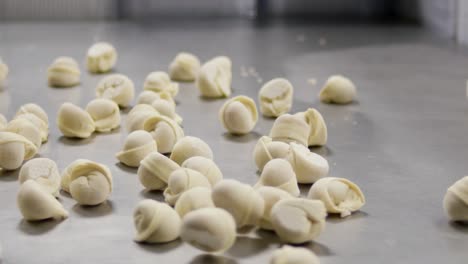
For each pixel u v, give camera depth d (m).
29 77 0.87
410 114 0.73
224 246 0.46
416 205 0.53
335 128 0.69
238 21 1.31
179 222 0.49
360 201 0.52
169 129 0.62
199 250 0.47
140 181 0.55
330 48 1.05
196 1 1.35
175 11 1.35
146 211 0.48
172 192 0.52
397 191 0.55
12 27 1.22
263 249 0.48
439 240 0.49
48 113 0.74
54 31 1.19
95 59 0.90
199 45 1.08
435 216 0.52
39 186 0.51
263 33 1.18
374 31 1.19
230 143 0.65
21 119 0.63
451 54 0.99
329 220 0.51
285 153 0.58
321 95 0.77
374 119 0.71
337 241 0.49
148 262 0.46
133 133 0.60
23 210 0.51
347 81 0.77
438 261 0.47
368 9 1.37
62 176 0.56
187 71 0.87
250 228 0.50
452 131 0.68
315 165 0.56
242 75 0.89
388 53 1.00
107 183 0.53
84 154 0.63
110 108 0.68
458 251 0.48
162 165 0.55
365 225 0.51
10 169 0.59
